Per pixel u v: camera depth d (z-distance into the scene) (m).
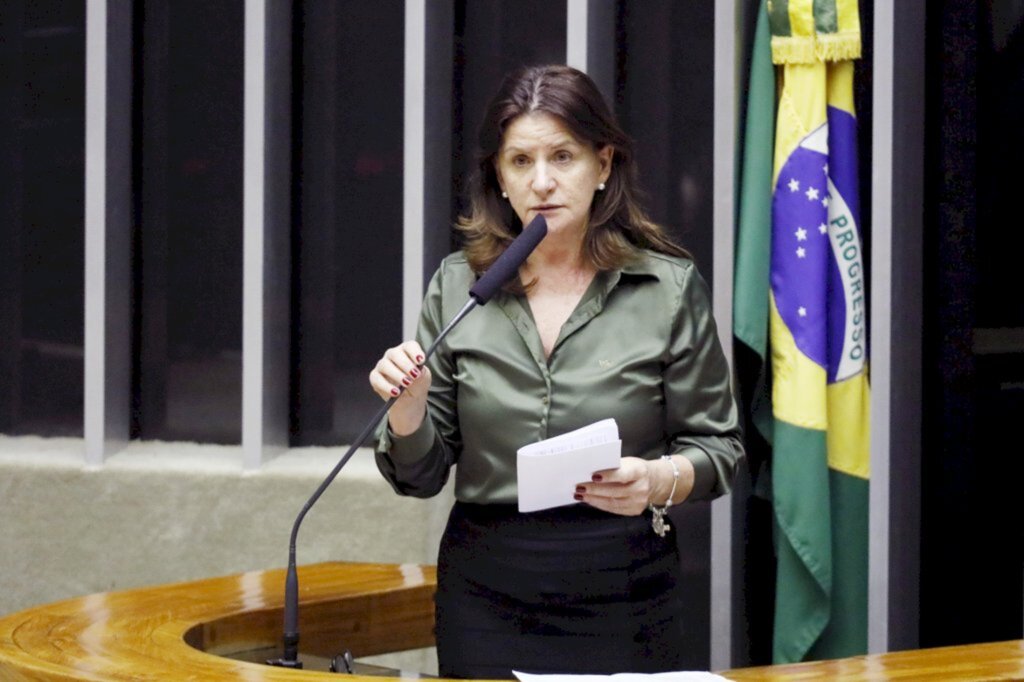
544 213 5.80
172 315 10.25
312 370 10.12
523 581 5.78
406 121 9.19
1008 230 9.18
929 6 9.12
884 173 8.68
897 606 8.90
